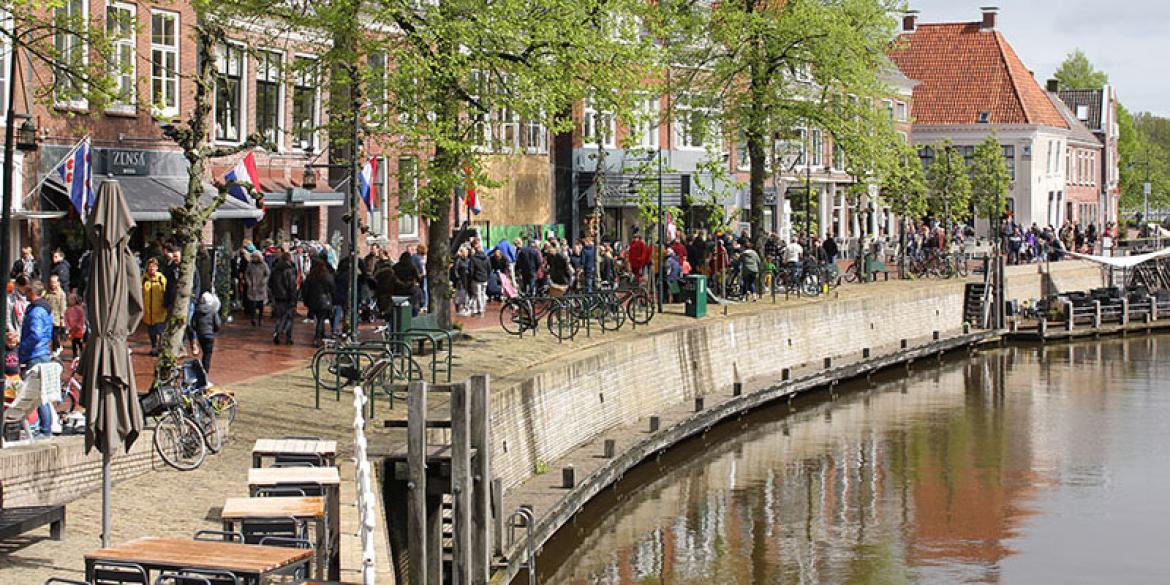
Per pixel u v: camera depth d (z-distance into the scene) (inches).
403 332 1006.4
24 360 803.4
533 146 2043.6
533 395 1055.0
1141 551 1067.9
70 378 887.7
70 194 1190.3
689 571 974.4
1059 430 1555.1
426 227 1788.9
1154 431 1552.7
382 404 944.3
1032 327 2374.5
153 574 515.8
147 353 1091.9
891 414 1632.6
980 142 3408.0
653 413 1354.6
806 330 1769.2
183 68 1380.4
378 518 636.7
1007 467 1362.0
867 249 2527.1
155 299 1069.1
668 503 1168.2
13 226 1201.4
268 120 1528.1
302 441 701.9
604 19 1229.7
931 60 3533.5
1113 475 1333.7
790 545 1055.0
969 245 2910.9
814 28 1702.8
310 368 1039.6
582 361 1176.2
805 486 1248.2
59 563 548.7
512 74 1179.9
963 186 2844.5
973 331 2253.9
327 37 1206.9
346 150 1603.1
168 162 1371.8
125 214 560.4
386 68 1175.6
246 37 1096.8
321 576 558.3
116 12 861.8
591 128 2155.5
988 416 1633.9
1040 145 3464.6
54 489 652.1
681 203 2287.2
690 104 1797.5
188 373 817.5
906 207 2383.1
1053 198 3592.5
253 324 1302.9
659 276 1603.1
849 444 1446.9
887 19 1793.8
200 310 985.5
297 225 1587.1
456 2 1128.8
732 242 1849.2
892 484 1270.9
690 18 1743.4
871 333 1969.7
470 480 732.7
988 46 3526.1
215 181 1430.9
